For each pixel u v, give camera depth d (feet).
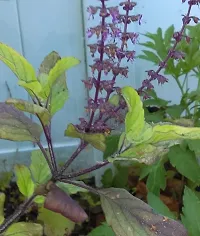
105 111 0.65
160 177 0.93
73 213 0.50
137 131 0.51
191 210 0.74
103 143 0.56
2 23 1.05
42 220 0.90
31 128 0.56
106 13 0.63
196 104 1.01
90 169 0.56
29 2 1.04
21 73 0.53
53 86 0.59
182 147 0.92
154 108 1.05
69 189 0.66
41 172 0.67
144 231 0.53
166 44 0.95
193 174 0.91
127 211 0.55
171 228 0.53
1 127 0.54
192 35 0.94
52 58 0.64
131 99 0.50
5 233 0.62
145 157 0.50
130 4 0.71
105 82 0.68
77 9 1.04
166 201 1.04
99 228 0.76
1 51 0.51
